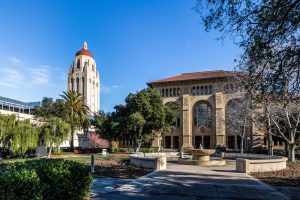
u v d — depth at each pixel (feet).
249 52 34.19
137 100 151.53
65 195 30.81
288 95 38.75
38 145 131.75
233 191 42.24
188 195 39.17
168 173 61.72
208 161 83.10
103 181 50.75
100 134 173.58
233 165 83.05
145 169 69.87
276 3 30.37
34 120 191.72
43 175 27.86
